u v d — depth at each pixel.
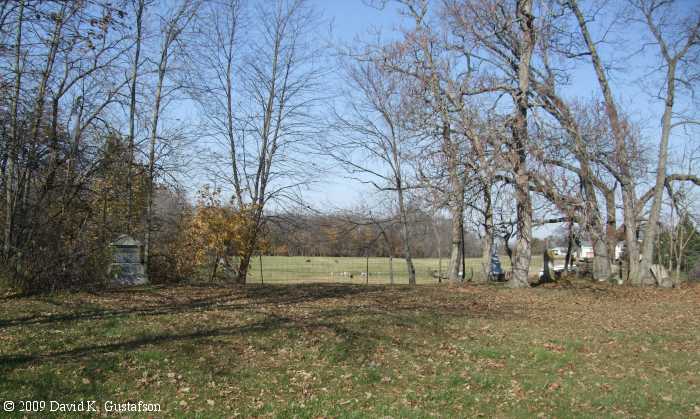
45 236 12.86
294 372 8.15
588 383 8.28
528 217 19.02
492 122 16.92
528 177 17.69
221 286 16.62
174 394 6.86
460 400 7.34
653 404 7.37
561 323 12.77
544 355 9.72
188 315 10.97
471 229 22.70
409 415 6.59
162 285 15.84
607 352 10.22
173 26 17.41
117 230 16.33
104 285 14.12
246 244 21.20
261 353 8.85
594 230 18.59
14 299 11.55
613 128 20.75
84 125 13.91
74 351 8.05
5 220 12.70
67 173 13.59
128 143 15.27
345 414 6.57
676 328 12.51
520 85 18.28
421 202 18.27
